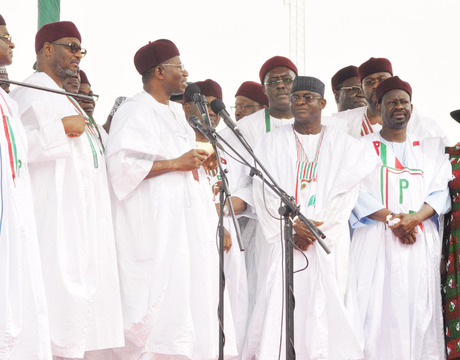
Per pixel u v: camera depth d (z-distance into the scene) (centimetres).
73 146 530
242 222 686
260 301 629
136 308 543
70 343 502
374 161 651
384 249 653
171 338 538
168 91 594
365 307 645
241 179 674
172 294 544
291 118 716
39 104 527
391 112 673
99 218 538
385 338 644
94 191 539
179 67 594
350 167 638
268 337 614
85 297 510
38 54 562
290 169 643
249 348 629
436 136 738
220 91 705
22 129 488
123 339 530
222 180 495
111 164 557
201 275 558
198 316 554
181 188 564
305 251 625
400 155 675
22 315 452
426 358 645
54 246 510
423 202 659
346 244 632
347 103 786
